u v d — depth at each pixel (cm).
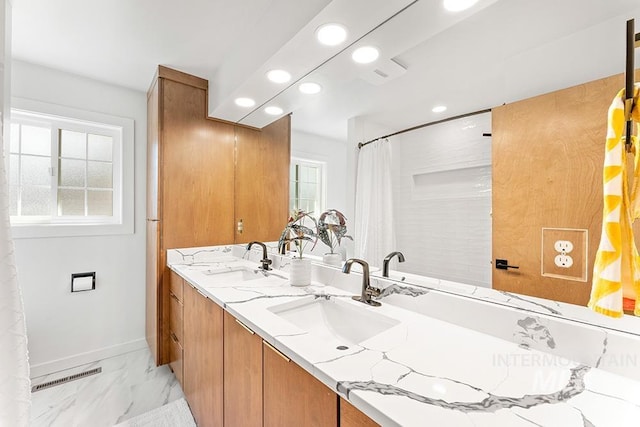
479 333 91
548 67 79
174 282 198
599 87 71
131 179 230
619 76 67
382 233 131
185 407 166
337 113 156
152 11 143
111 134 228
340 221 155
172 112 205
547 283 81
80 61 191
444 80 106
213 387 132
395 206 125
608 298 60
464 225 101
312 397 72
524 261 86
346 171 151
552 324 77
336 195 158
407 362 72
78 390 180
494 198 93
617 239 60
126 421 154
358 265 143
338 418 65
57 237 201
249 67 155
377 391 59
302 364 74
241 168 238
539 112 82
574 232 76
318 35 117
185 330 173
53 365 199
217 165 227
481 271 96
